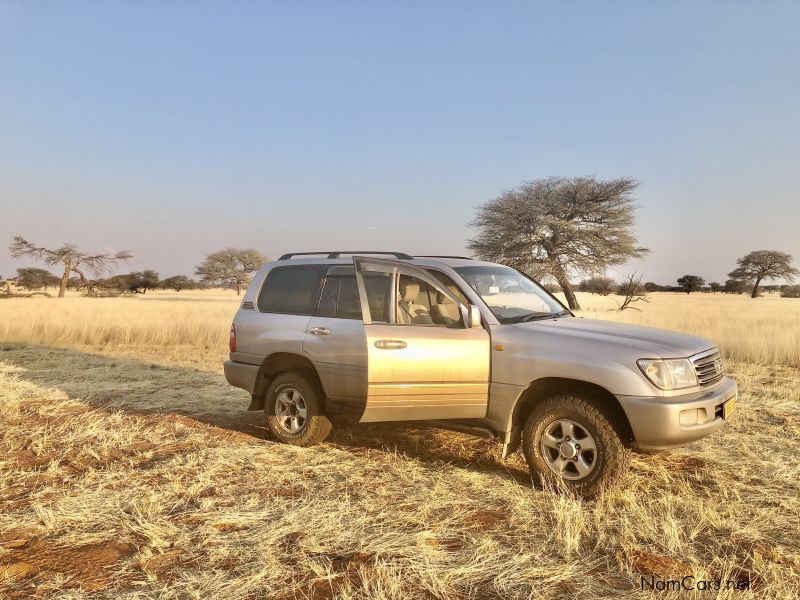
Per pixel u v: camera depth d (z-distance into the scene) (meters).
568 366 4.71
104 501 4.48
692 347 4.86
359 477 5.06
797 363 12.15
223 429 6.88
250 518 4.17
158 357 13.97
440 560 3.53
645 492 4.72
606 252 39.59
